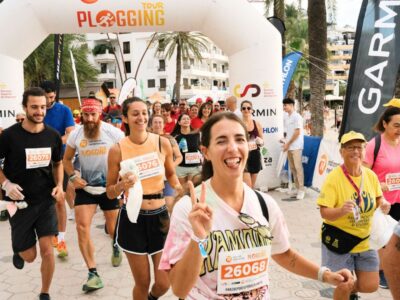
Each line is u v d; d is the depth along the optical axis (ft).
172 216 6.62
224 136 6.42
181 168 23.57
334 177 11.13
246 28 29.84
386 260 7.12
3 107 28.32
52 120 21.53
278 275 16.21
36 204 13.83
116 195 12.42
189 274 6.00
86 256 15.14
